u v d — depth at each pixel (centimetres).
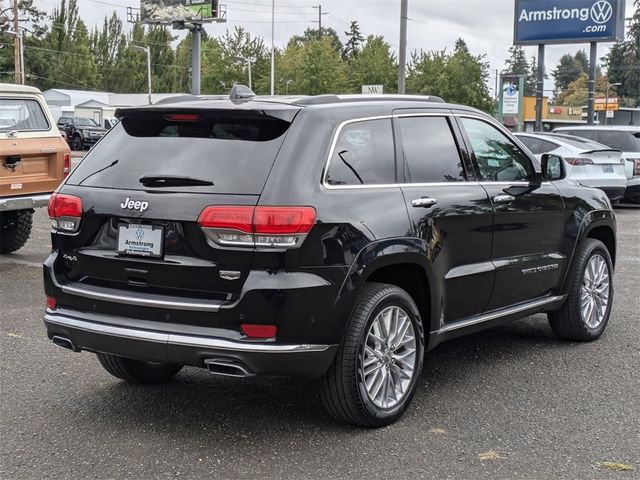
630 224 1434
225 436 447
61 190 470
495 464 411
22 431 453
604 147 1479
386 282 480
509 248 555
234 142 436
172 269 420
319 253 411
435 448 430
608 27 3519
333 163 436
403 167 480
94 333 436
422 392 524
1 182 947
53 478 392
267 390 529
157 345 417
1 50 8162
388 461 413
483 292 532
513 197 557
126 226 437
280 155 420
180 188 425
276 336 404
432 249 477
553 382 547
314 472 400
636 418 480
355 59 7044
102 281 450
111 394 517
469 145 538
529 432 455
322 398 445
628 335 678
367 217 438
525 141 1474
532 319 739
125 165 456
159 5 5672
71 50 9294
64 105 7025
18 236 1062
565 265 619
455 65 6047
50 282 467
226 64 7538
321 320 412
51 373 559
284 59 7262
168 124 461
